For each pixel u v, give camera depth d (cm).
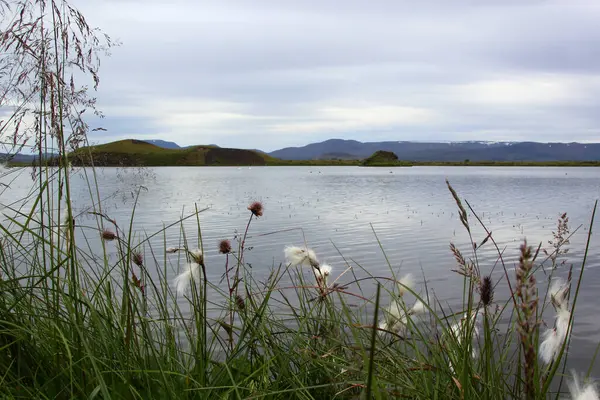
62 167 288
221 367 260
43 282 273
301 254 273
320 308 284
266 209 2647
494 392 221
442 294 845
